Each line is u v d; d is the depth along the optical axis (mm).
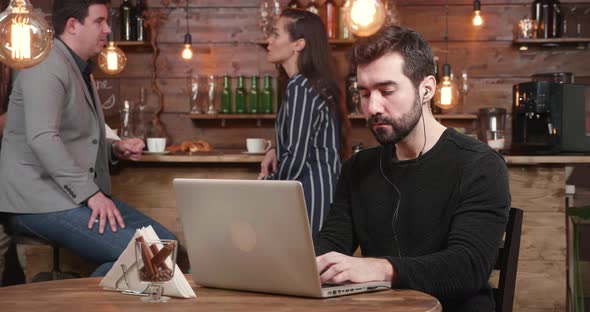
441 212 1812
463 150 1822
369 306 1425
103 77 5809
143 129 5617
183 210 1656
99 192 3023
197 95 5613
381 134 1782
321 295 1495
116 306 1465
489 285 1823
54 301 1520
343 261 1584
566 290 3645
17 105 3084
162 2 5820
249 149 3770
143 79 5820
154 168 3646
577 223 2266
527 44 5656
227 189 1547
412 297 1508
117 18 5789
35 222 3033
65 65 3049
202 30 5812
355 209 1973
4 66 4551
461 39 5707
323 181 3172
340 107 3318
